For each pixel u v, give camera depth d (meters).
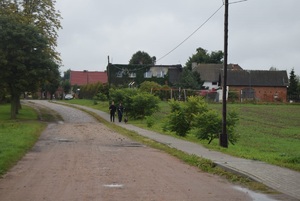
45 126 35.09
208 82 100.56
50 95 109.06
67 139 23.56
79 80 127.31
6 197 9.02
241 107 66.75
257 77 94.69
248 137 32.66
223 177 11.82
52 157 15.73
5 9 46.03
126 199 8.83
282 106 71.75
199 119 24.62
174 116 27.86
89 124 38.75
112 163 14.25
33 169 12.85
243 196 9.29
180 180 11.20
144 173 12.27
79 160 14.94
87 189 9.87
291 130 39.56
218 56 127.69
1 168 12.43
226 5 22.61
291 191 9.80
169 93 70.12
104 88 79.81
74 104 76.94
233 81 92.88
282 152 22.80
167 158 15.92
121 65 92.38
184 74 92.44
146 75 93.19
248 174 11.66
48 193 9.41
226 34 22.66
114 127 34.22
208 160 14.32
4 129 27.42
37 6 50.09
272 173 11.98
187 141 22.72
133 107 43.78
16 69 40.91
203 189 10.03
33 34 41.47
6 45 40.09
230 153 17.22
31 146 19.36
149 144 21.17
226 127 23.81
